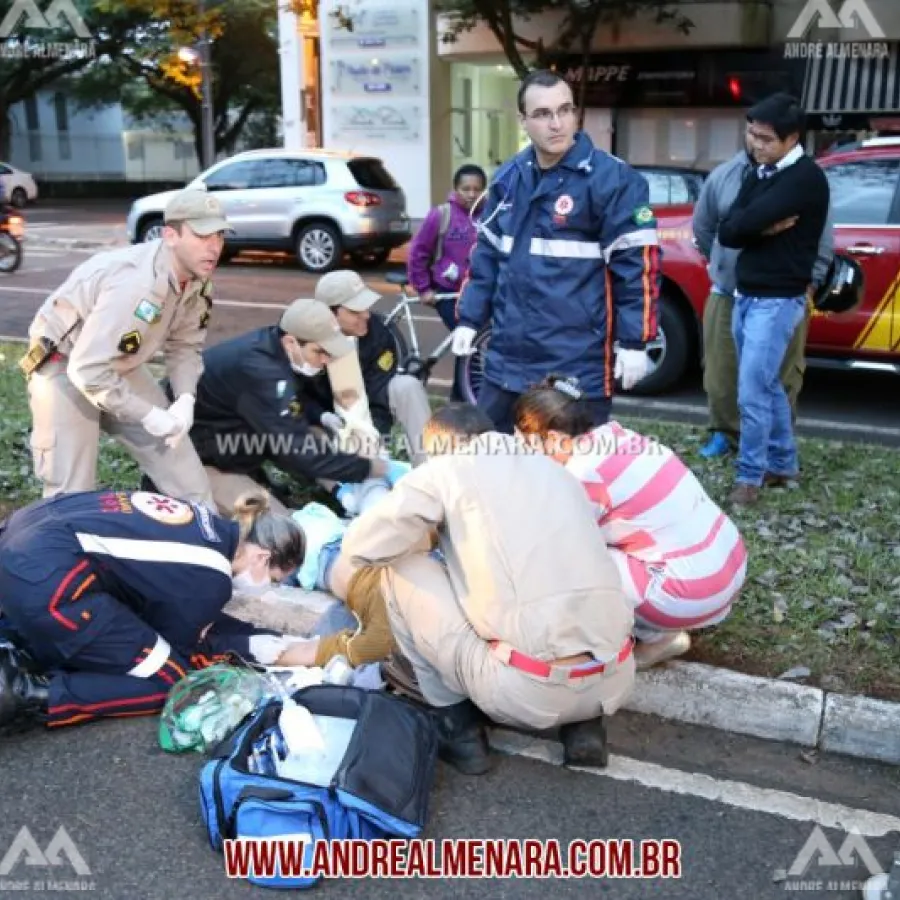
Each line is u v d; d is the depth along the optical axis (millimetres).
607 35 17953
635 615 3256
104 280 3623
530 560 2848
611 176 3732
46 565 3107
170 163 42906
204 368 4219
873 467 5484
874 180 6656
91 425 3908
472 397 6652
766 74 17359
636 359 3791
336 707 3010
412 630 3057
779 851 2785
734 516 4738
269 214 14367
